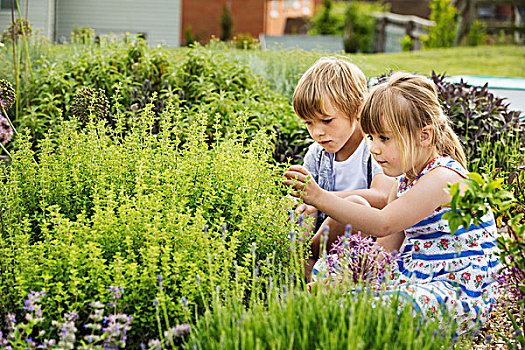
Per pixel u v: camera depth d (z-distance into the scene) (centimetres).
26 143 329
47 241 258
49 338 235
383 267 278
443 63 1262
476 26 1678
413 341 205
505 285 264
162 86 536
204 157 316
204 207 292
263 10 2308
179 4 1578
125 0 1552
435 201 270
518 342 251
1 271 249
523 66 1209
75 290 231
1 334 209
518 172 391
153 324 240
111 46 601
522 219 339
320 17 2500
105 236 262
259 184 310
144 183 313
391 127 272
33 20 1228
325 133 340
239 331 208
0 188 299
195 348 207
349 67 345
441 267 275
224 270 254
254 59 716
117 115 370
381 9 2516
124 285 237
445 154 290
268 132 470
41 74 554
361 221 276
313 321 211
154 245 256
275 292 232
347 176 365
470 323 263
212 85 526
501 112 502
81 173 322
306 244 290
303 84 334
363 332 205
